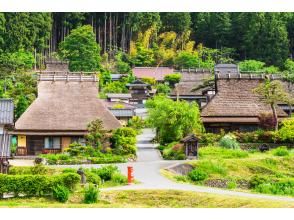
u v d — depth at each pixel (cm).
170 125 7469
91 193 4875
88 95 7612
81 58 14700
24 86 10312
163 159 6862
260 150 7462
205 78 11575
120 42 18038
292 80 9538
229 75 8375
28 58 14225
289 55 16688
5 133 6122
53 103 7506
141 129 9506
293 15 17025
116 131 7106
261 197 4991
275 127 7888
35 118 7369
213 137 7506
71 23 17325
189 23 18200
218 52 16988
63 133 7319
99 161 6619
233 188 5919
